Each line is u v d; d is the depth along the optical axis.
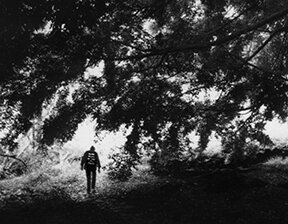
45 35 9.91
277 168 16.86
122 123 12.21
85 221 9.76
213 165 19.83
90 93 12.46
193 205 11.10
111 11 10.15
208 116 15.77
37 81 11.11
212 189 13.01
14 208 10.95
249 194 11.78
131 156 12.81
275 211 9.87
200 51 12.77
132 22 11.41
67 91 13.05
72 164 23.77
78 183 17.69
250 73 14.16
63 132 13.16
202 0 12.08
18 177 21.08
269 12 13.73
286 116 15.99
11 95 10.89
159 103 12.22
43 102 12.09
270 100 12.66
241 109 15.27
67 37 9.54
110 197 13.07
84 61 10.77
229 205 10.83
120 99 12.48
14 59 9.75
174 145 13.59
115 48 12.22
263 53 18.20
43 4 9.03
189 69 13.08
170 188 13.62
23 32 9.57
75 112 12.41
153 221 9.75
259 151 20.25
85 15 9.21
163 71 13.40
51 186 16.66
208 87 13.48
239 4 14.59
